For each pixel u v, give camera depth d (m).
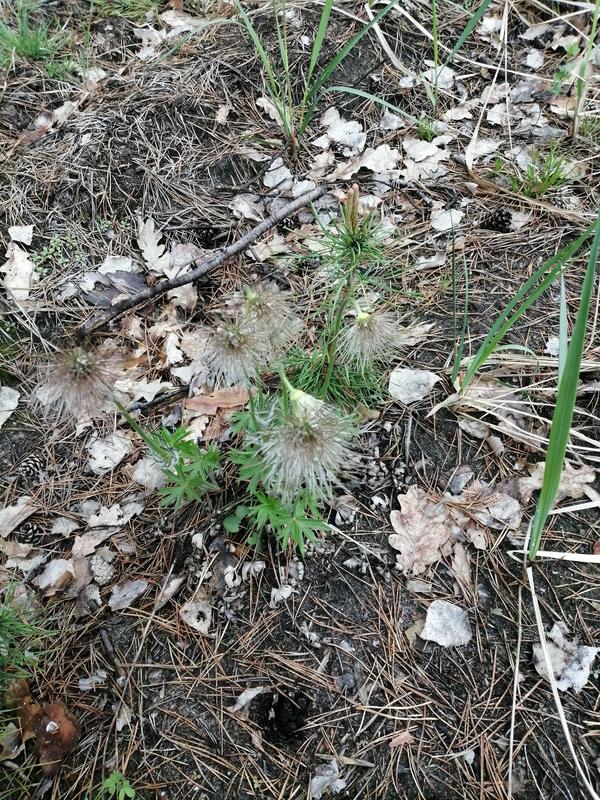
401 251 0.58
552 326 0.53
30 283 0.58
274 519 0.39
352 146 0.66
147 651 0.42
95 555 0.46
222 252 0.58
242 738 0.39
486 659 0.40
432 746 0.38
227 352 0.35
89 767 0.39
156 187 0.62
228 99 0.68
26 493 0.49
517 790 0.37
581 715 0.38
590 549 0.44
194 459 0.42
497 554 0.44
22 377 0.54
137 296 0.56
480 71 0.71
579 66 0.70
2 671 0.40
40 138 0.65
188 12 0.76
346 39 0.71
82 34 0.74
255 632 0.42
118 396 0.53
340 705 0.39
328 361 0.48
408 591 0.43
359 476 0.47
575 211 0.60
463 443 0.48
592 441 0.46
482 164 0.64
